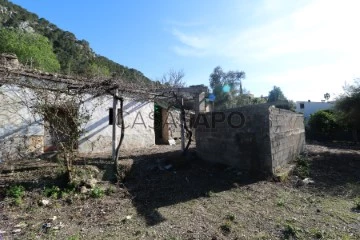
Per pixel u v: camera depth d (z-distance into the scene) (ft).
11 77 22.54
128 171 23.68
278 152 24.91
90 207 16.90
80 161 24.86
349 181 23.48
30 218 14.99
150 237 12.80
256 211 16.34
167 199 18.67
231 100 90.12
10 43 62.39
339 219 15.08
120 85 25.26
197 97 31.48
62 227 13.92
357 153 36.11
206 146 27.84
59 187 19.12
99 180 21.15
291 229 13.39
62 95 22.63
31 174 20.68
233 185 21.57
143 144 40.34
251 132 24.16
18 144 25.61
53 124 20.25
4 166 22.53
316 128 60.54
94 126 32.76
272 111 23.89
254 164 23.95
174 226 14.11
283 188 21.18
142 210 16.60
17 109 25.49
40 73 25.76
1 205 16.25
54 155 26.48
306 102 113.19
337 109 48.19
